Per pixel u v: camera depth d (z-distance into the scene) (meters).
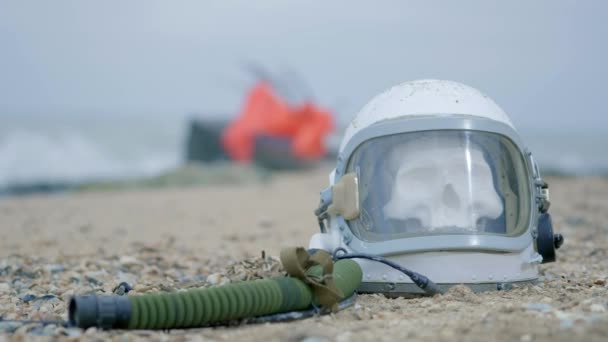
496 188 2.14
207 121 9.66
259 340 1.81
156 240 3.18
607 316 1.86
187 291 1.91
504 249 2.09
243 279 2.20
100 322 1.86
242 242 3.13
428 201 2.11
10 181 8.88
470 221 2.10
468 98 2.18
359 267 2.09
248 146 9.11
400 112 2.16
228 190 5.57
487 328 1.82
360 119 2.21
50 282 2.44
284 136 9.03
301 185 5.91
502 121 2.17
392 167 2.14
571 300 2.03
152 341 1.82
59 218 3.93
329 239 2.18
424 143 2.14
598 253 2.77
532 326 1.81
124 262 2.65
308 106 9.05
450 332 1.82
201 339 1.83
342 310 2.01
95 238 3.25
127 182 6.68
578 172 8.29
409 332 1.82
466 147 2.13
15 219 3.90
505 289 2.11
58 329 1.87
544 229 2.16
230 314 1.91
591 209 3.97
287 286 1.96
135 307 1.87
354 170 2.17
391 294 2.10
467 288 2.07
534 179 2.17
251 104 9.23
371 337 1.81
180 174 6.73
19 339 1.83
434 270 2.08
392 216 2.12
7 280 2.49
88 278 2.48
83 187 6.71
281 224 3.59
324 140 9.18
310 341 1.80
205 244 3.09
